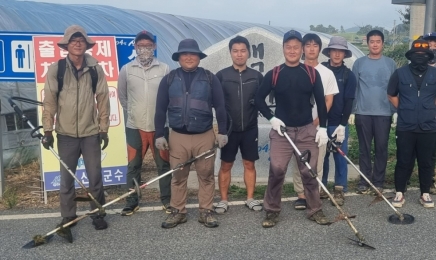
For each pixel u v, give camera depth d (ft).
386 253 12.71
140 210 16.19
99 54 18.54
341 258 12.42
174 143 14.44
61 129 13.82
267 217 14.78
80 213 15.83
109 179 18.26
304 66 14.40
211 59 19.45
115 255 12.69
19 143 21.61
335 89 15.99
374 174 17.99
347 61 20.81
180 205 14.82
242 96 15.58
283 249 13.01
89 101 13.85
